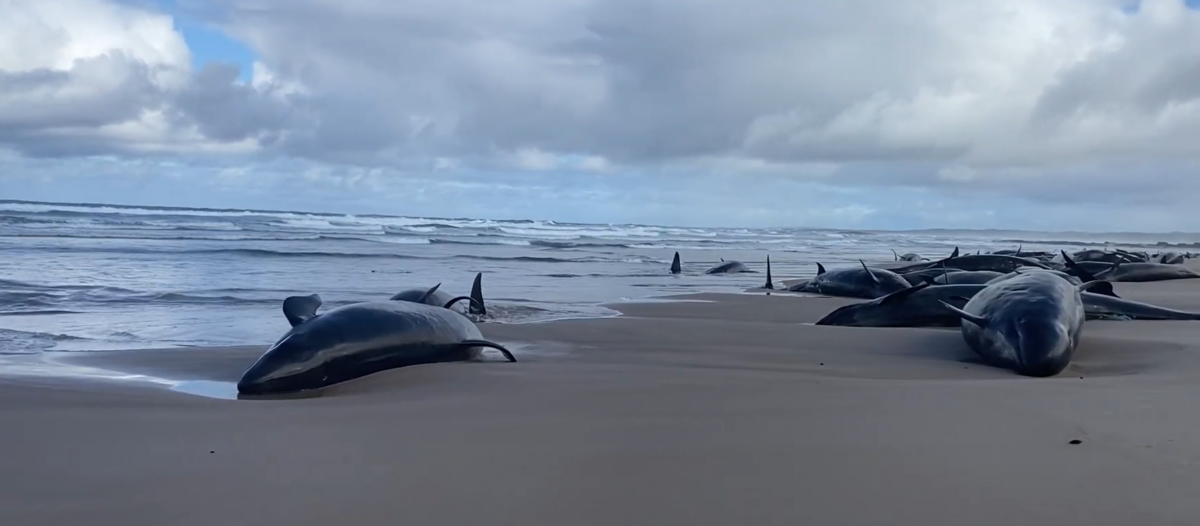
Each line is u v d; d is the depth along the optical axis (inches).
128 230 1352.1
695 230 3558.1
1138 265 803.4
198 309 466.0
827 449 140.7
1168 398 180.1
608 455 139.6
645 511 110.4
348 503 115.0
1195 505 107.6
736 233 3420.3
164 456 143.3
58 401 206.1
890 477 123.1
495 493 119.0
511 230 2375.7
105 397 214.7
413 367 267.9
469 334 303.9
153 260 812.6
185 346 340.8
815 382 226.7
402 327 274.1
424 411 186.5
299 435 159.8
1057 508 107.6
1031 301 279.3
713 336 366.6
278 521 108.3
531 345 337.4
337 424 171.2
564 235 2208.4
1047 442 140.9
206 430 165.5
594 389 218.8
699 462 134.0
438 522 107.0
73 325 394.3
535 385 228.5
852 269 645.9
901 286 598.9
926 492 115.6
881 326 402.0
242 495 119.6
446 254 1122.7
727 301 573.6
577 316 454.3
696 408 184.5
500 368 265.6
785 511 109.4
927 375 255.4
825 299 598.2
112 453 146.1
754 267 1091.3
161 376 262.2
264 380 232.4
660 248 1663.4
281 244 1185.4
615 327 394.9
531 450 144.0
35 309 447.2
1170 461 127.2
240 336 370.9
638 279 816.3
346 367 252.4
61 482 128.0
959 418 163.6
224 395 231.0
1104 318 407.2
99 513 112.7
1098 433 145.9
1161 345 296.8
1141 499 110.3
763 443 146.3
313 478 127.7
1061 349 253.0
